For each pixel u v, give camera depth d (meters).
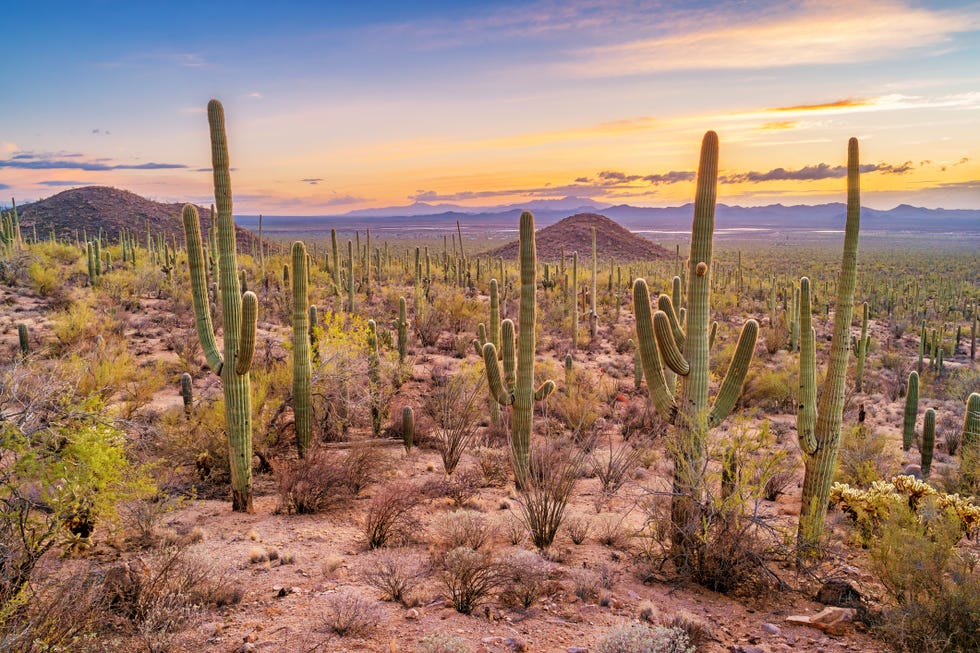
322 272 47.12
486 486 12.41
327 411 15.21
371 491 11.34
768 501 12.17
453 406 16.55
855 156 8.52
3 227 45.72
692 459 8.15
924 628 5.98
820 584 7.47
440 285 48.06
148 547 7.54
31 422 6.73
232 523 9.16
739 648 5.86
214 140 9.64
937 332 39.47
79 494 6.89
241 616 6.09
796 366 27.83
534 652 5.55
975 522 9.13
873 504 9.37
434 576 7.20
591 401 19.80
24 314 28.09
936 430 21.20
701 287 8.40
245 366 9.65
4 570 5.31
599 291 61.69
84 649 4.82
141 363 22.02
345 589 6.82
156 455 10.86
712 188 8.33
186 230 9.88
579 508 10.66
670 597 7.09
